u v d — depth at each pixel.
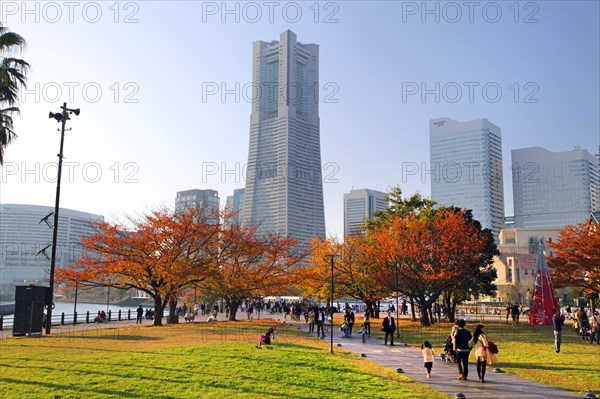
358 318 62.66
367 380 16.91
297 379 16.36
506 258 122.75
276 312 71.88
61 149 34.66
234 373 16.94
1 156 29.52
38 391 13.72
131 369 17.28
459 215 51.50
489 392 15.74
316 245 59.12
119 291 136.38
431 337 35.94
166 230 42.34
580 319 34.84
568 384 17.16
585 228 48.72
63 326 42.50
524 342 30.98
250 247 48.97
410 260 47.66
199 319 56.75
